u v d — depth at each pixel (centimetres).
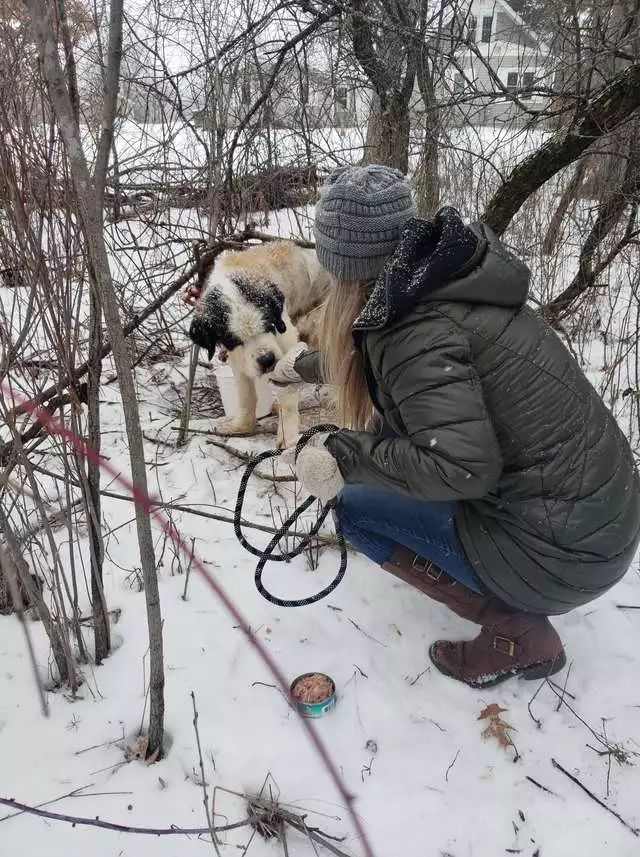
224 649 197
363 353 164
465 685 189
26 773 162
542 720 179
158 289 359
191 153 398
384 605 216
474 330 148
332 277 172
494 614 187
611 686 189
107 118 108
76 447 160
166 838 148
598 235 345
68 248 150
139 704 179
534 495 160
